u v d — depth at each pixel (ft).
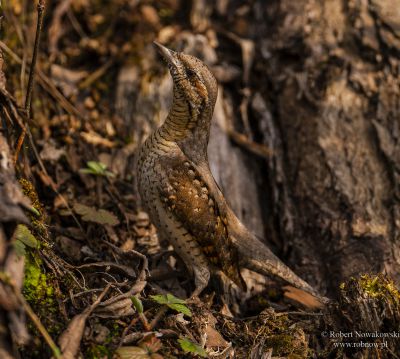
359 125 35.09
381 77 36.83
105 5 43.01
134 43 40.96
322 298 27.07
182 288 28.48
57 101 34.83
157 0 43.83
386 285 24.45
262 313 26.11
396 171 32.58
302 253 31.27
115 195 31.96
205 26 42.70
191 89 26.55
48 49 38.60
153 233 31.14
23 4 35.88
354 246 29.91
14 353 17.37
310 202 32.96
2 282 17.13
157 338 21.58
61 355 18.65
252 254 28.19
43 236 23.44
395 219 30.68
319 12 41.16
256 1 44.68
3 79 23.18
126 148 35.81
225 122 37.81
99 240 28.43
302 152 35.17
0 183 18.39
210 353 23.26
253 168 37.01
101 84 38.96
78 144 33.58
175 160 26.48
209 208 26.66
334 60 38.24
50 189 29.37
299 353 24.06
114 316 21.36
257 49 41.63
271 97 39.14
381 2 40.16
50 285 21.35
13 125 24.90
